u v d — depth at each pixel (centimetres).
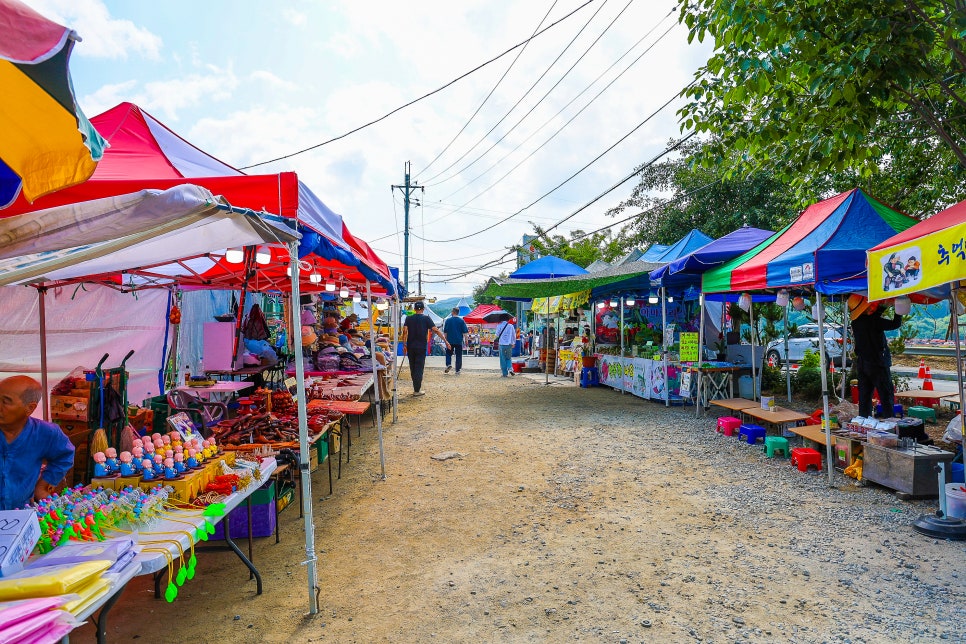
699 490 604
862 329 749
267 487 488
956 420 664
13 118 186
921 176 870
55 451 322
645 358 1251
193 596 387
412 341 1355
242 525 484
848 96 500
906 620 344
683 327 1365
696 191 1656
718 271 908
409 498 591
